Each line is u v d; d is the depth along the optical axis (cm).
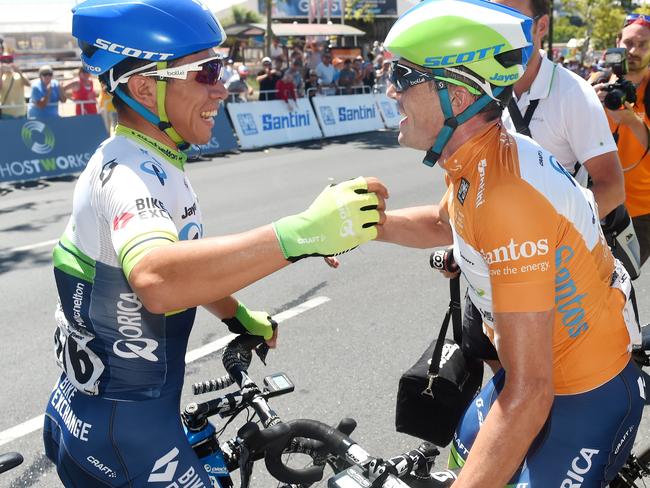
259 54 2450
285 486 205
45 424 179
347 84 1559
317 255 138
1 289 525
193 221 164
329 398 344
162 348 161
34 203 834
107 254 152
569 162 246
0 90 1003
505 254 138
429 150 150
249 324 197
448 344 233
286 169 1052
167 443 163
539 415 137
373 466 160
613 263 170
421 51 141
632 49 318
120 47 150
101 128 1051
